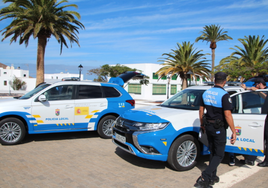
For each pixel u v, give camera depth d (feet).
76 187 11.86
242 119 14.20
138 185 12.32
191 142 14.64
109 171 14.24
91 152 18.06
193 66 73.05
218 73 12.25
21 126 19.39
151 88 106.32
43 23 51.06
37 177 12.97
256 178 13.56
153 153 13.75
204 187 11.96
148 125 13.92
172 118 14.32
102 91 22.75
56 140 21.57
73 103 21.04
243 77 62.44
